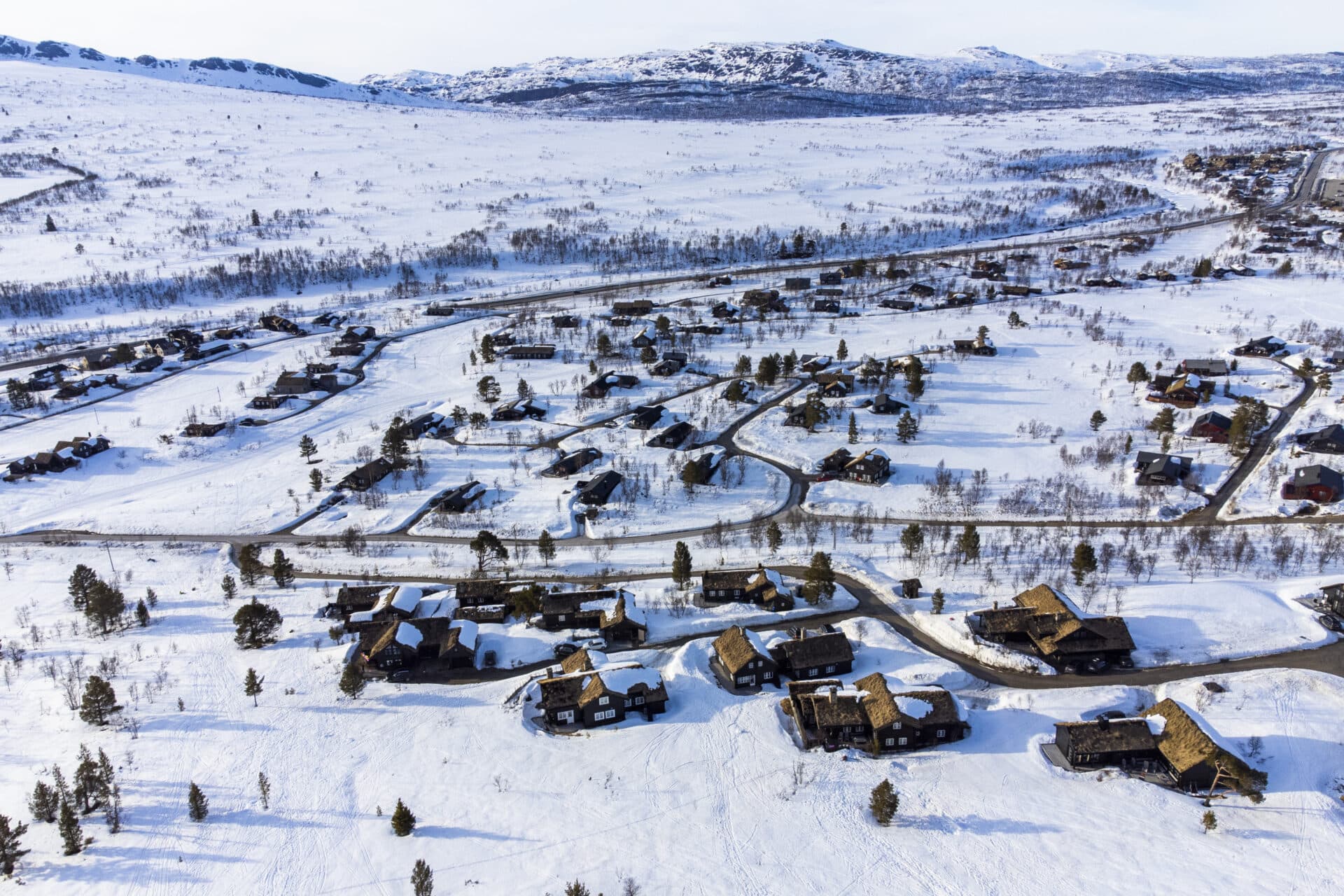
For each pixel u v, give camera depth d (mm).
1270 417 127375
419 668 82500
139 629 89625
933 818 61688
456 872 58312
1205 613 82312
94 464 134250
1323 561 89125
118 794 65312
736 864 58250
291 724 74188
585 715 73500
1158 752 65812
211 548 108938
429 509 116000
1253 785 60875
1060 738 68250
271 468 131250
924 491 113375
